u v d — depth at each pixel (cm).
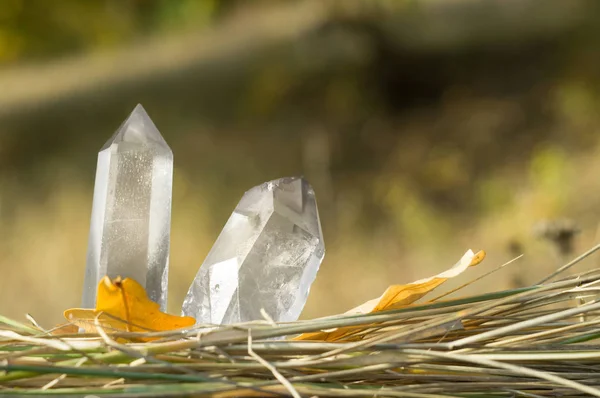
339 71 383
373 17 404
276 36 436
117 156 79
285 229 80
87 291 79
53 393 74
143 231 79
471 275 185
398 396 75
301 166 298
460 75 386
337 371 76
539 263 139
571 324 78
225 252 80
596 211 220
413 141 322
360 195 274
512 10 437
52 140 346
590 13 411
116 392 74
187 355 76
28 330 79
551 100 332
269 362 76
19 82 440
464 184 275
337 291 210
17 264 217
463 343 76
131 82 418
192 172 291
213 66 424
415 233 233
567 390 77
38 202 263
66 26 489
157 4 512
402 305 79
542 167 243
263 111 366
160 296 79
